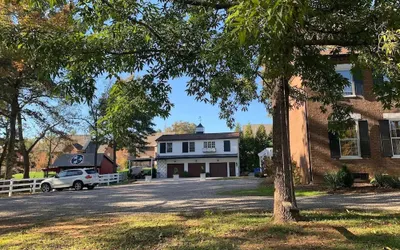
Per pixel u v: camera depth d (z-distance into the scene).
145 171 50.06
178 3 6.87
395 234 6.34
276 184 7.79
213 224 7.73
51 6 5.32
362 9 5.40
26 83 23.27
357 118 17.78
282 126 7.66
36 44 5.69
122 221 8.71
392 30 4.11
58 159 45.94
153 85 7.48
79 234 7.21
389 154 17.50
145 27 6.54
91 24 6.07
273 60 4.46
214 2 6.45
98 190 22.33
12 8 13.34
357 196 12.79
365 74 18.06
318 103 18.34
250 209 10.22
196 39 6.91
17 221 9.60
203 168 46.94
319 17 5.25
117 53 6.54
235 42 4.45
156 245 6.04
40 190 25.30
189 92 8.33
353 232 6.54
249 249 5.56
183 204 12.27
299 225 7.14
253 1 2.88
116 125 7.70
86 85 6.25
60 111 28.06
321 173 17.77
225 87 8.25
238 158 46.44
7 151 28.27
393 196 12.39
